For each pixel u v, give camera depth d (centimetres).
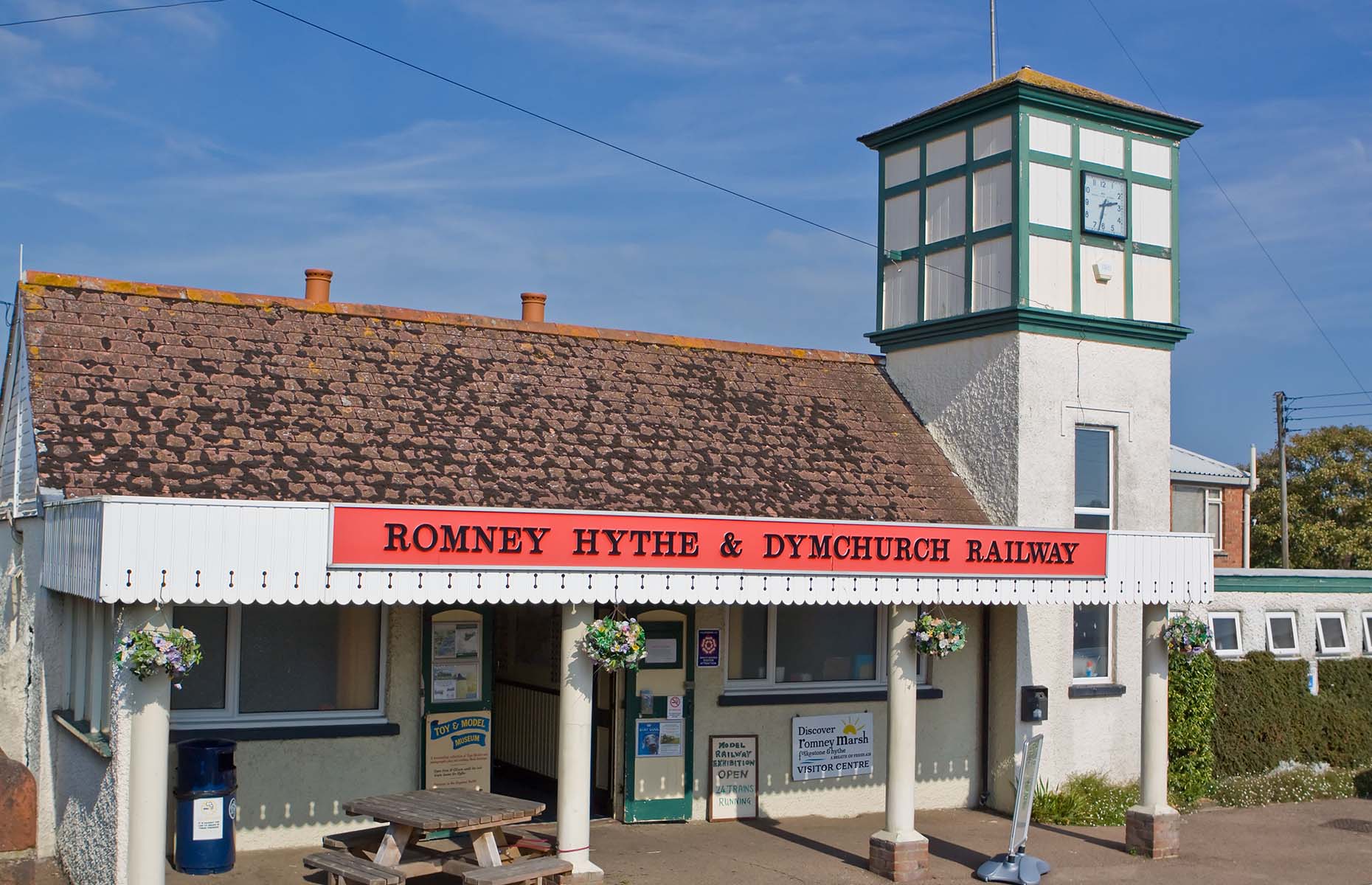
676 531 1073
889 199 1720
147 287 1286
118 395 1139
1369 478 4028
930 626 1175
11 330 1330
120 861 903
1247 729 1764
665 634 1378
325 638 1232
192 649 894
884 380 1688
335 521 934
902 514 1419
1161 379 1611
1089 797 1509
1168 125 1625
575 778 1067
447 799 1068
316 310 1365
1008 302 1518
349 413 1230
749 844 1289
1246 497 3119
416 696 1257
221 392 1193
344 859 995
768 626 1457
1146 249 1614
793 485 1388
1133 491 1580
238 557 899
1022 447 1492
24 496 1280
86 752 1060
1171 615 1680
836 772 1470
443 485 1170
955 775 1535
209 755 1089
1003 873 1189
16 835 1234
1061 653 1555
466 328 1441
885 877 1172
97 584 862
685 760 1380
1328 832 1475
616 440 1345
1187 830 1464
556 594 1023
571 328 1514
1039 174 1536
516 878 979
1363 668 1920
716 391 1516
